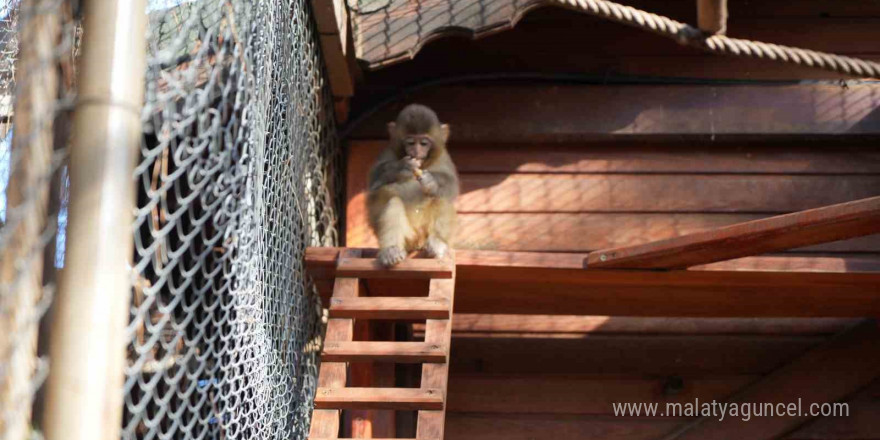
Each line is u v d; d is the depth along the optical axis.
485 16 8.77
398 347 6.42
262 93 5.22
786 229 6.46
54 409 3.06
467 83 10.05
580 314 8.93
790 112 9.73
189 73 4.01
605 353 9.43
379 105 9.89
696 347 9.43
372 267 6.95
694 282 7.67
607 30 10.11
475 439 9.25
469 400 9.36
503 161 9.86
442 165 8.23
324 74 8.68
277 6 5.94
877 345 9.18
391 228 7.31
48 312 3.21
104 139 3.22
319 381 6.33
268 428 5.68
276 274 6.05
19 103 2.99
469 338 9.47
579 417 9.30
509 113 9.83
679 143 9.87
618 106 9.82
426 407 6.14
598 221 9.65
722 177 9.77
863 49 10.03
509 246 9.57
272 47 5.68
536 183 9.78
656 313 8.84
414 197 7.87
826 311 8.66
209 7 4.80
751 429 9.10
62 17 3.20
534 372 9.41
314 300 8.19
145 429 6.32
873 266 7.21
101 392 3.11
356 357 6.40
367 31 8.88
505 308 8.75
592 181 9.79
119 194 3.23
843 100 9.77
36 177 2.98
